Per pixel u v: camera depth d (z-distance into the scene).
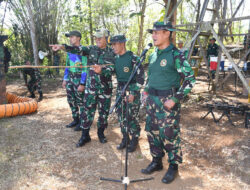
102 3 14.70
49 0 13.30
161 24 2.55
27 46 12.91
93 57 3.66
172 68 2.61
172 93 2.65
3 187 2.76
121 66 3.39
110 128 4.66
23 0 12.12
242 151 3.48
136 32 16.67
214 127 4.50
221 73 10.29
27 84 7.55
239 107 4.48
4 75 5.62
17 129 4.60
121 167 3.23
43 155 3.56
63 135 4.33
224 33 7.00
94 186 2.80
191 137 4.10
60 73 13.22
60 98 7.47
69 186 2.80
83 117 3.84
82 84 4.24
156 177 2.99
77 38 3.92
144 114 5.09
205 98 6.41
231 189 2.69
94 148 3.80
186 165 3.24
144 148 3.79
